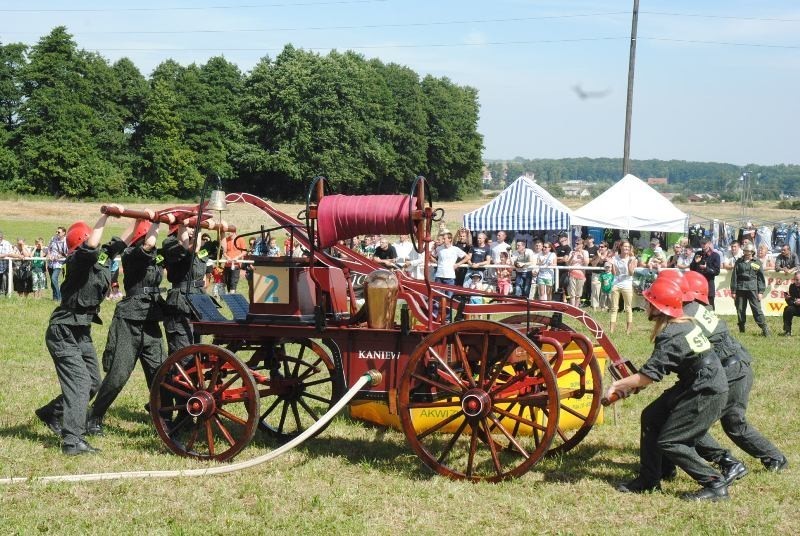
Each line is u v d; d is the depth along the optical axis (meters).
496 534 5.63
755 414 9.49
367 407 8.66
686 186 181.25
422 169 112.31
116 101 90.38
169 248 8.05
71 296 7.42
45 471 6.84
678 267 20.91
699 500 6.34
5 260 21.62
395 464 7.25
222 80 96.25
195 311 7.57
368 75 105.06
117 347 7.82
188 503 6.14
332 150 94.06
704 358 6.38
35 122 78.75
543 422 8.05
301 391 8.23
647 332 16.95
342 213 6.86
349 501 6.22
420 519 5.87
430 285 6.87
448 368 6.71
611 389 6.49
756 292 17.55
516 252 21.23
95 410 7.96
